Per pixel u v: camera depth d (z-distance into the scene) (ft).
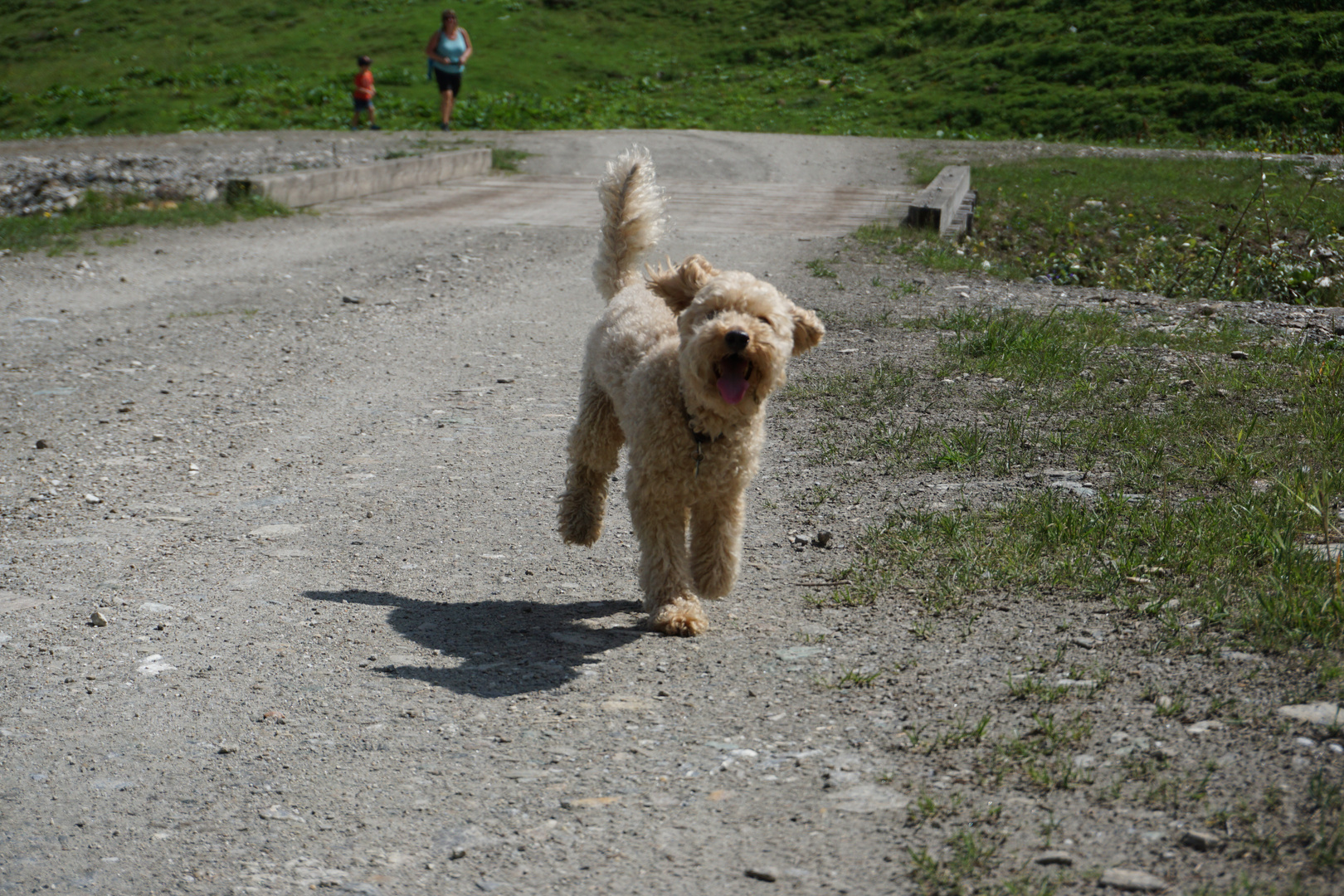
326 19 139.23
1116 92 92.99
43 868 9.66
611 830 9.75
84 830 10.19
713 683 12.50
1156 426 20.75
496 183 65.57
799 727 11.28
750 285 14.05
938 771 10.18
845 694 11.87
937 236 44.70
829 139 82.17
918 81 105.29
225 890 9.23
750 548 16.75
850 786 10.09
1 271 40.86
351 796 10.53
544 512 18.92
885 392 24.30
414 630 14.39
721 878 8.96
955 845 9.01
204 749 11.52
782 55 118.62
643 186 17.95
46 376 28.14
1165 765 9.84
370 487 20.16
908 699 11.62
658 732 11.44
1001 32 111.45
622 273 18.10
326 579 16.17
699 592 14.74
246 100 107.65
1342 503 16.29
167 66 124.77
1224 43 96.99
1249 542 14.62
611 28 129.70
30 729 12.05
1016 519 16.43
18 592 15.83
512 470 20.90
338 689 12.74
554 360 28.99
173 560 16.97
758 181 63.72
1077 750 10.26
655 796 10.22
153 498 19.89
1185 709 10.76
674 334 14.89
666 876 9.05
